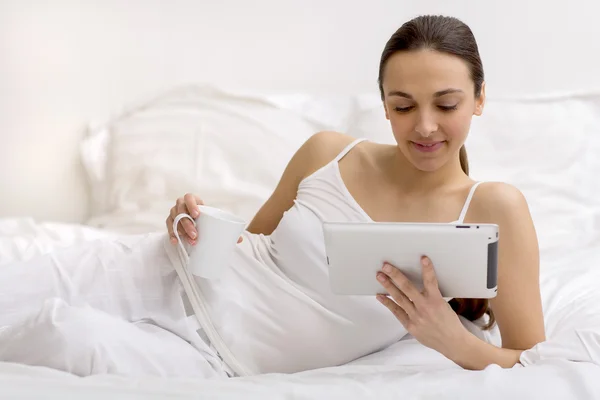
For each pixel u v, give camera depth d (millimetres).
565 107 2340
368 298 1389
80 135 2627
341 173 1489
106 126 2561
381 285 1219
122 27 2607
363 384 1102
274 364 1409
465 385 1082
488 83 2594
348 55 2605
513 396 1059
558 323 1494
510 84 2586
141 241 1477
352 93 2613
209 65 2639
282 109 2432
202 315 1401
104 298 1409
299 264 1434
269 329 1405
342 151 1522
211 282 1420
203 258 1342
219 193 2295
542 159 2248
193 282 1412
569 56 2555
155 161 2359
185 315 1405
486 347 1236
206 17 2617
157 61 2631
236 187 2295
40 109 2621
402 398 1053
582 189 2203
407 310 1207
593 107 2355
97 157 2535
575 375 1094
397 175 1430
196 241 1335
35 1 2576
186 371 1287
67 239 2090
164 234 1499
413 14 2566
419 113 1269
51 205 2648
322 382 1125
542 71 2568
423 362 1385
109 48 2611
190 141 2373
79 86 2615
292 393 1050
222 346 1393
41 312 1203
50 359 1167
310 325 1396
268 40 2621
